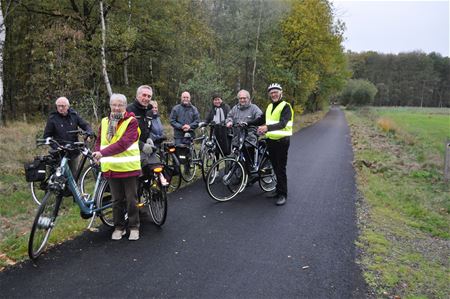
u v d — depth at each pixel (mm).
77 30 13898
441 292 3816
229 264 4121
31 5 15930
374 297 3605
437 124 30125
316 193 7312
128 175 4500
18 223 5227
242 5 21188
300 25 24359
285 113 6234
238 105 7410
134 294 3449
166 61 20547
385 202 7082
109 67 16703
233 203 6398
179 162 7105
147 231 5008
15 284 3527
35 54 13648
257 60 22922
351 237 5090
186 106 7812
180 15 19297
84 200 4762
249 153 6801
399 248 4887
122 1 16562
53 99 12805
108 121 4551
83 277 3711
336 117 41406
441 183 8938
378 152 13539
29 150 8922
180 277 3793
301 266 4156
